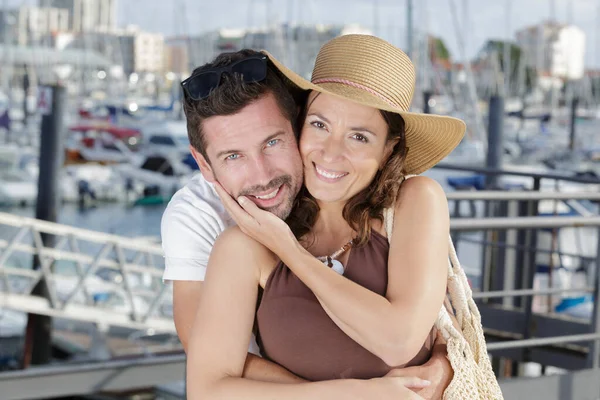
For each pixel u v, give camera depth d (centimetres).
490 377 163
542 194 354
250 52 153
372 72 152
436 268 149
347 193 152
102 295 1209
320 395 143
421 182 156
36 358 1035
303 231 157
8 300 970
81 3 5141
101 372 484
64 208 2856
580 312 883
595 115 4097
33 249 988
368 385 144
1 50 3572
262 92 150
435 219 152
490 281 528
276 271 151
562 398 336
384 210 154
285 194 154
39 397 468
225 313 150
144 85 4259
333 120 150
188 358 152
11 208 2689
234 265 151
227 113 149
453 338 156
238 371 150
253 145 150
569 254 436
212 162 154
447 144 163
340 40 156
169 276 176
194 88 150
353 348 148
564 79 4403
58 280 1222
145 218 2780
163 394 739
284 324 150
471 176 2262
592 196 363
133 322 1033
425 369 152
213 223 175
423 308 145
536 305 896
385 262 152
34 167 2827
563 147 3350
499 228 296
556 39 4412
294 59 3416
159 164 3020
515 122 3897
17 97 3725
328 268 146
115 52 4234
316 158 152
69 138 3055
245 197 152
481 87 3816
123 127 3234
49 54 3672
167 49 4238
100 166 2983
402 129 157
